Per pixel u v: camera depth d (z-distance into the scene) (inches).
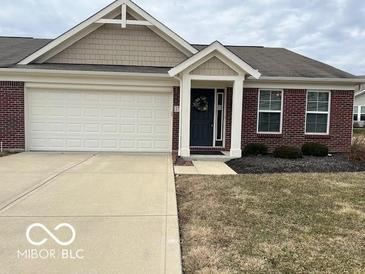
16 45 609.6
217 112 532.4
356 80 498.0
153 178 319.6
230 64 442.3
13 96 480.1
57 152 484.4
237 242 173.0
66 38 499.8
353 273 142.7
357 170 381.1
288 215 215.5
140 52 523.2
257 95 507.5
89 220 202.5
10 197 247.0
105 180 308.0
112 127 498.0
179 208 231.8
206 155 460.4
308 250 164.4
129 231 186.1
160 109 499.5
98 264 147.9
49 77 481.1
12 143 486.6
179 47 523.5
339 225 198.8
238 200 247.6
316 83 510.3
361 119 1567.4
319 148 475.8
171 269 144.2
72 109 492.1
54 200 242.1
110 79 487.5
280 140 514.9
